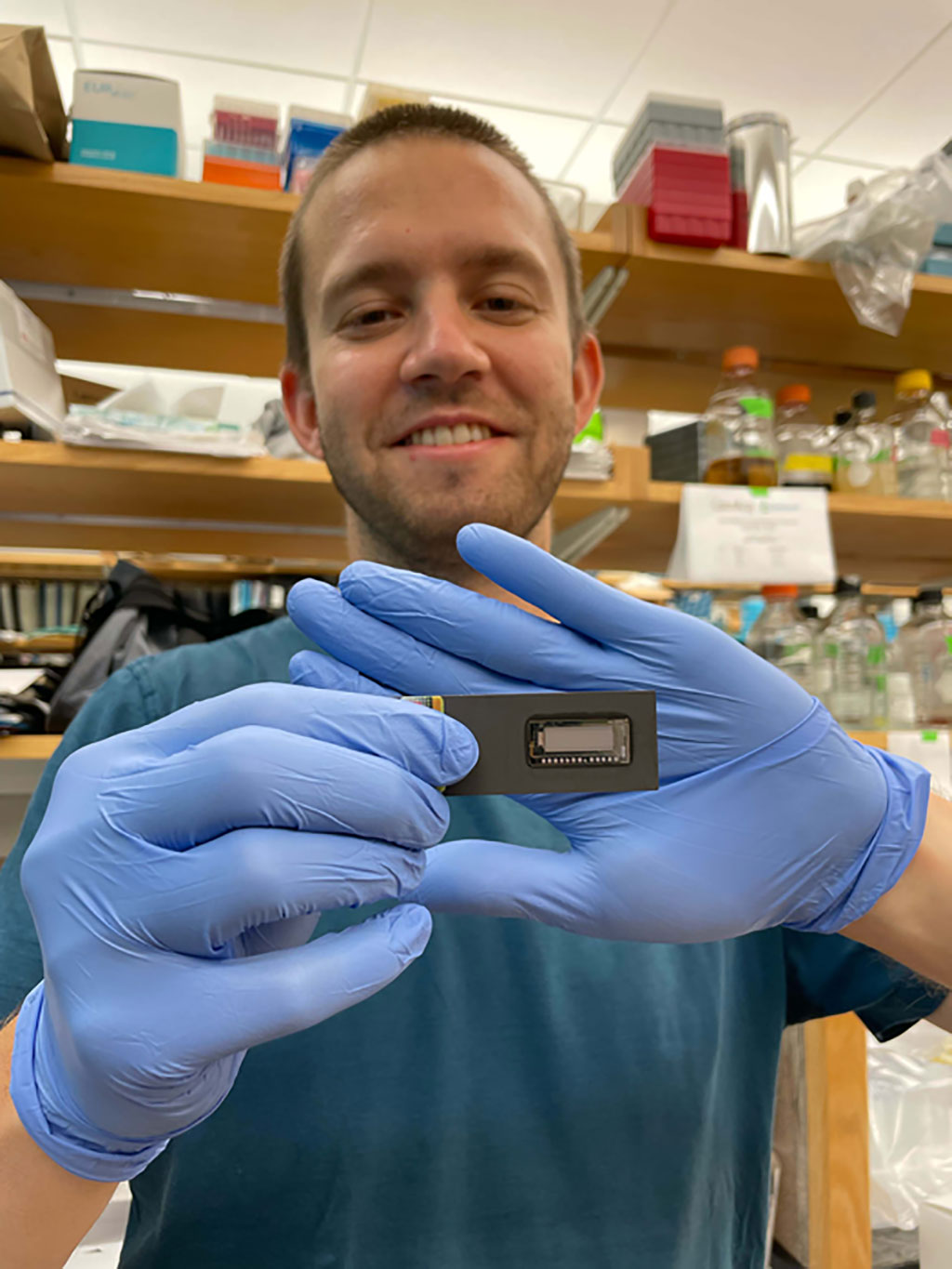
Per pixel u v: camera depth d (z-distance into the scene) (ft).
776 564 4.20
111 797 1.42
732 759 1.72
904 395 4.89
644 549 5.27
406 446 2.44
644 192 4.16
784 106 9.12
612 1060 2.21
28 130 3.31
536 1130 2.12
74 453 3.74
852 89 8.87
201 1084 1.39
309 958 1.41
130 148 3.75
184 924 1.33
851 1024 3.56
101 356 4.90
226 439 3.87
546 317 2.56
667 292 4.40
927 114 9.27
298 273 2.86
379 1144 2.02
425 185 2.41
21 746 3.81
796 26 8.03
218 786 1.38
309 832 1.43
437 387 2.35
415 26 7.98
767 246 4.20
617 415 5.37
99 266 4.05
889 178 4.16
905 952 1.77
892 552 5.51
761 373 5.38
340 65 8.47
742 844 1.68
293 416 3.17
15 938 2.10
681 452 4.75
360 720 1.55
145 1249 2.05
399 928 1.53
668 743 1.74
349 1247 1.96
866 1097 3.56
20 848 2.31
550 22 7.95
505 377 2.44
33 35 3.27
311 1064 2.10
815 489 4.42
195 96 8.92
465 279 2.46
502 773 1.62
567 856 1.77
